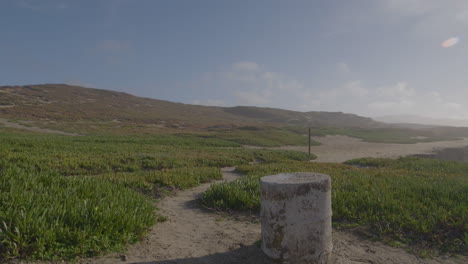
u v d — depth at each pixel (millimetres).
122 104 104938
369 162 18859
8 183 5750
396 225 5328
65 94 103875
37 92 97062
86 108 83250
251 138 41219
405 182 8719
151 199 7645
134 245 4500
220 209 6773
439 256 4398
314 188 3969
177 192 8734
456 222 5195
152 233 5117
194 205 7297
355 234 5238
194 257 4219
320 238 3994
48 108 73000
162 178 9672
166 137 38062
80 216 4578
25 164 11125
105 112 80062
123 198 6066
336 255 4375
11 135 27406
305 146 38969
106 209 4938
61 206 4664
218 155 19266
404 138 61219
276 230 3963
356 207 6156
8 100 76125
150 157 15656
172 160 15211
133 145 24000
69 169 11758
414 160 19328
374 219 5602
